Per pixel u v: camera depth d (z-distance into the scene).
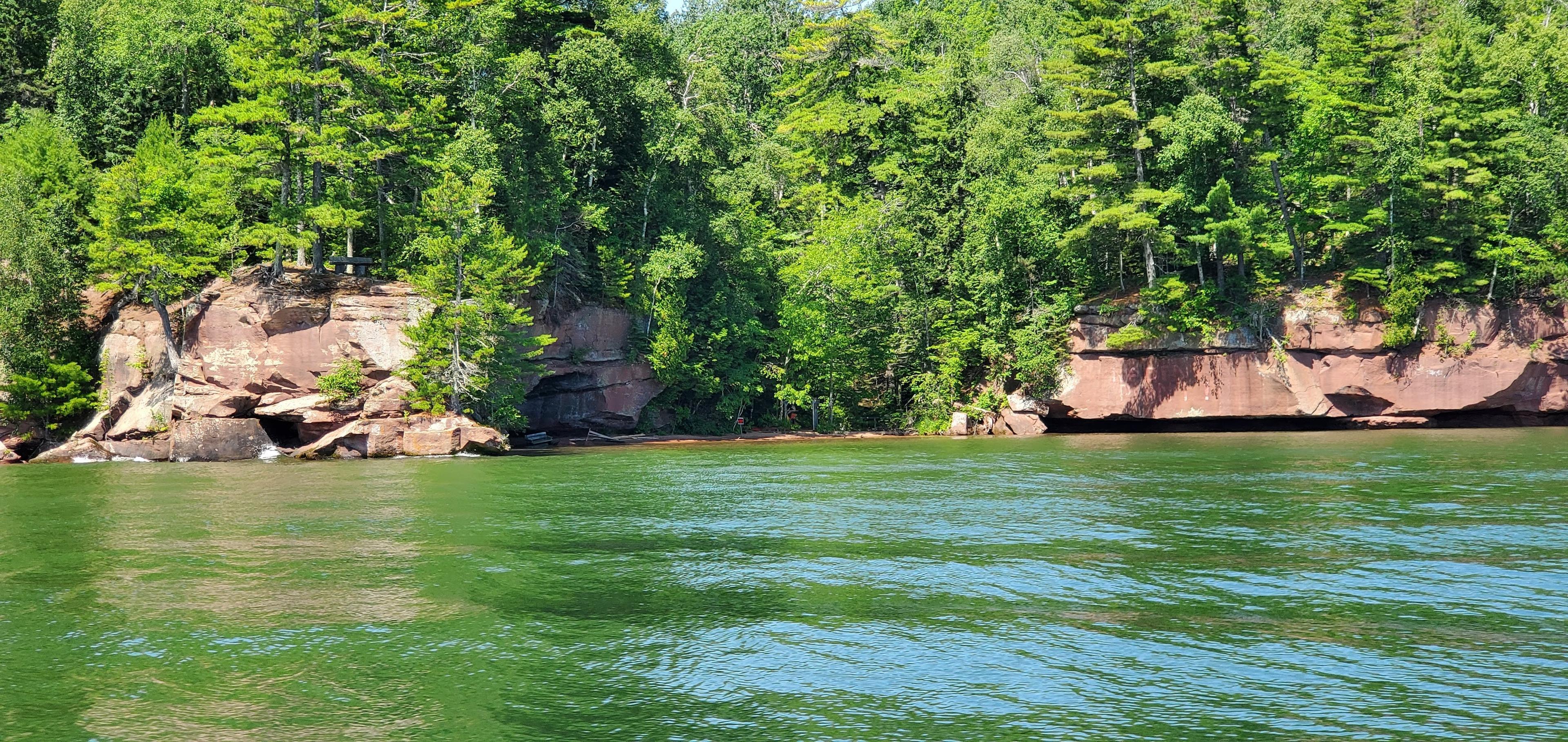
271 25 70.44
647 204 94.88
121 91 86.88
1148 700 15.54
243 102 70.19
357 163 73.56
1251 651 18.02
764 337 99.88
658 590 23.44
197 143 82.38
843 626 20.03
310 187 77.50
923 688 16.28
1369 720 14.51
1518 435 72.38
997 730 14.35
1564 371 81.12
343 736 14.55
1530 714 14.65
